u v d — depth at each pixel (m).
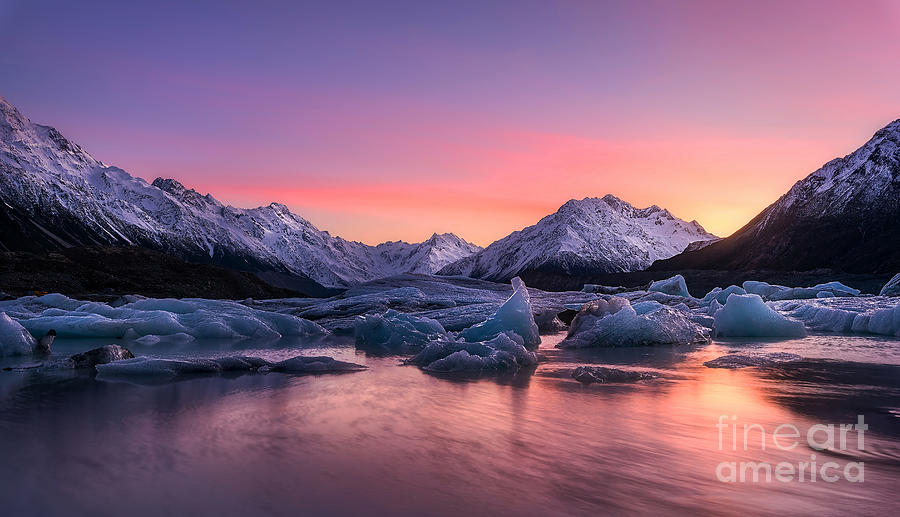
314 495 4.30
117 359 11.89
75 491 4.32
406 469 4.95
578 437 6.23
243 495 4.27
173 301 22.09
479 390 9.39
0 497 4.20
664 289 41.62
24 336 14.09
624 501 4.25
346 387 9.52
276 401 8.16
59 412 7.28
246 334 19.92
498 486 4.55
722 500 4.30
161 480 4.59
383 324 18.36
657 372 11.75
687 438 6.27
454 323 23.58
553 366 12.76
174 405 7.80
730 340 19.45
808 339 19.67
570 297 41.31
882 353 15.14
